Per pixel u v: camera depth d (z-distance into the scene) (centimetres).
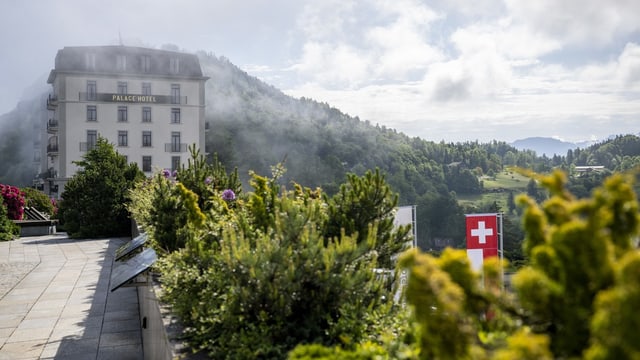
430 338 196
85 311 1040
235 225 554
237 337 382
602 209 208
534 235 229
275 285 389
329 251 397
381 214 544
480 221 1056
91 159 2347
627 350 157
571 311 204
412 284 199
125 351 798
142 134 5872
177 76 5969
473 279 223
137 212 1303
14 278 1376
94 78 5722
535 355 166
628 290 159
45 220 2452
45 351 799
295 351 288
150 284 635
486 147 16225
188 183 936
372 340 358
